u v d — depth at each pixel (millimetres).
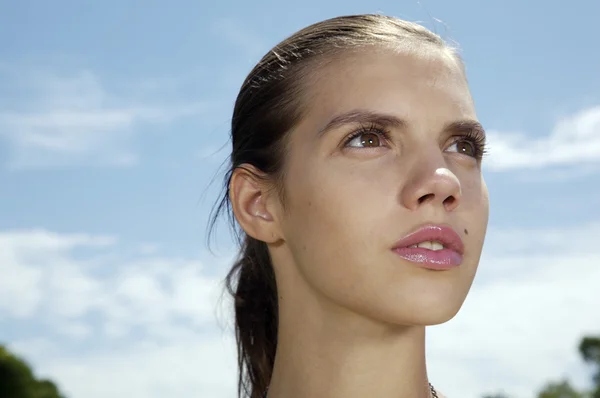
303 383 3322
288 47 3514
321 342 3266
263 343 3992
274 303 3893
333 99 3238
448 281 2980
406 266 2973
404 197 3002
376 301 3018
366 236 3029
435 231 2975
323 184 3150
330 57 3344
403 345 3203
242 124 3633
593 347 19672
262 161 3475
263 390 3990
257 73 3600
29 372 25516
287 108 3381
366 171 3084
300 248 3260
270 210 3445
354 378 3199
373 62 3258
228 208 4000
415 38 3371
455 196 3008
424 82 3209
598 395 18891
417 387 3254
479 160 3359
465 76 3457
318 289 3199
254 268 3918
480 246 3150
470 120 3242
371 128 3139
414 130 3125
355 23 3461
